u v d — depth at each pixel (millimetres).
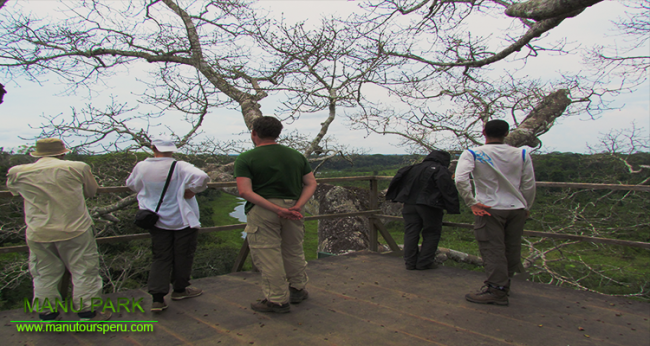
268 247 2576
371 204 4707
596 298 2947
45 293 2439
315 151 7328
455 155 7898
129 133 6246
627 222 5980
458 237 7652
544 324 2461
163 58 6371
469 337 2271
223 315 2637
